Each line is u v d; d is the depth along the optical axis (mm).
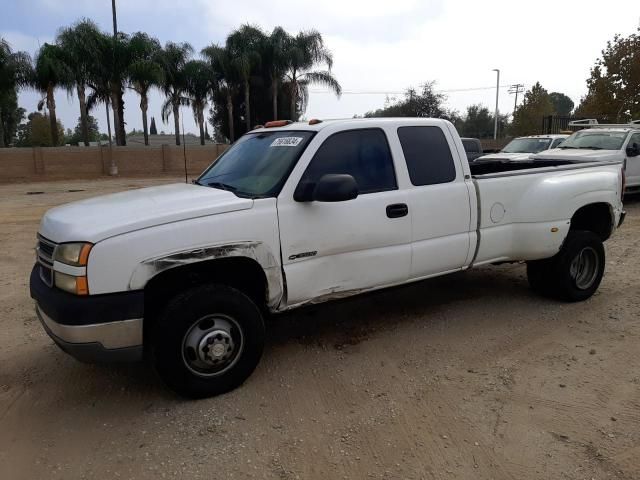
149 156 34844
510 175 5156
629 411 3535
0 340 4918
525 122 46688
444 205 4691
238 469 3033
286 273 3918
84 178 31047
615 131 13164
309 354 4488
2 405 3770
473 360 4328
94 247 3279
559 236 5293
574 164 5859
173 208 3617
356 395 3814
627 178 12688
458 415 3527
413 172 4578
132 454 3180
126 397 3838
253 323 3830
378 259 4363
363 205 4234
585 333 4832
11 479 2980
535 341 4676
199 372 3707
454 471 2982
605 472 2945
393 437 3307
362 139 4379
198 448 3225
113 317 3324
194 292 3598
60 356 4547
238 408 3656
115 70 33531
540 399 3705
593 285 5703
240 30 37781
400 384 3957
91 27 32656
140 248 3365
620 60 26938
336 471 3004
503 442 3229
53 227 3619
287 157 4145
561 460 3053
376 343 4691
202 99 38438
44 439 3354
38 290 3607
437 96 48719
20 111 64688
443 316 5320
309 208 3982
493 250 5086
